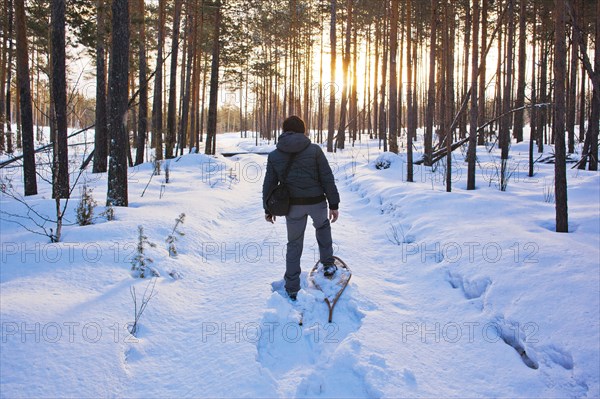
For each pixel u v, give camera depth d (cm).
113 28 720
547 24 1652
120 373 299
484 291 405
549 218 578
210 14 2123
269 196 415
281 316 382
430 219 627
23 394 256
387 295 439
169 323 373
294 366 325
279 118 5075
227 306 411
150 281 432
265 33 3466
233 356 327
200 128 3938
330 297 414
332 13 2203
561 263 402
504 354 322
